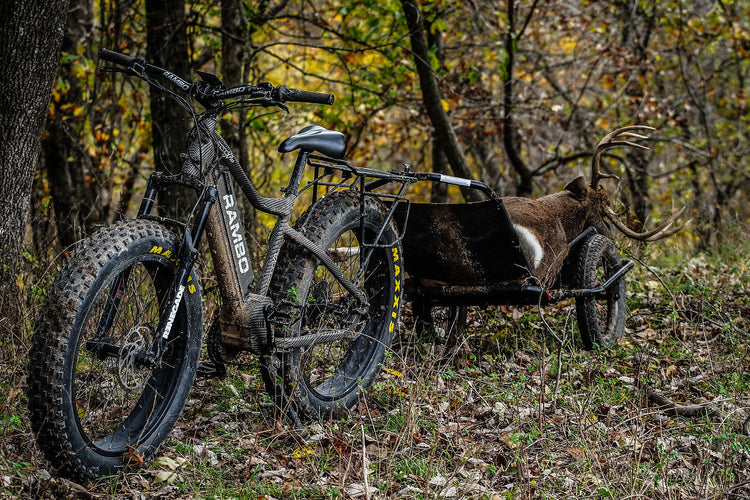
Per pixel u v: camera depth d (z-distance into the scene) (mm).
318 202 4445
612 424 4285
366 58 12992
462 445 3949
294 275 4176
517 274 5207
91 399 4051
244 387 4715
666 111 15820
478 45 13070
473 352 5637
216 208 3854
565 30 15227
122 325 3725
